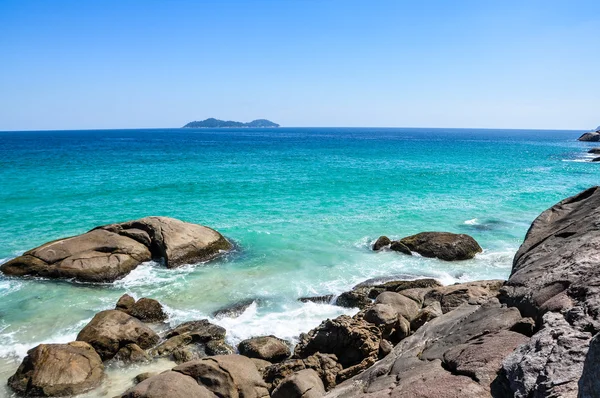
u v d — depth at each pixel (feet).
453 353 26.18
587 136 530.68
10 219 96.63
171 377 34.32
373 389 26.11
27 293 59.41
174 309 55.77
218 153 294.05
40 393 38.04
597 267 28.30
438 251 74.33
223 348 46.62
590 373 15.71
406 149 357.41
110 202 116.37
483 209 112.47
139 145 398.01
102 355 44.14
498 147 400.47
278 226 94.43
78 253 66.64
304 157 264.93
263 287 62.69
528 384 19.90
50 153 276.00
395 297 49.29
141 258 70.33
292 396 34.12
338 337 41.52
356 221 98.94
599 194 43.09
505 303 31.32
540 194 134.41
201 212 106.93
